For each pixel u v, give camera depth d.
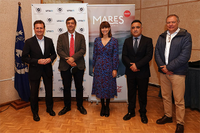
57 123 2.50
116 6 3.07
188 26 3.69
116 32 3.13
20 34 3.10
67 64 2.59
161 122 2.45
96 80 2.58
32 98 2.56
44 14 3.13
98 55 2.56
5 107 3.15
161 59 2.29
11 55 3.28
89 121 2.56
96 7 3.09
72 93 3.43
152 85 4.60
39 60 2.42
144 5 4.54
